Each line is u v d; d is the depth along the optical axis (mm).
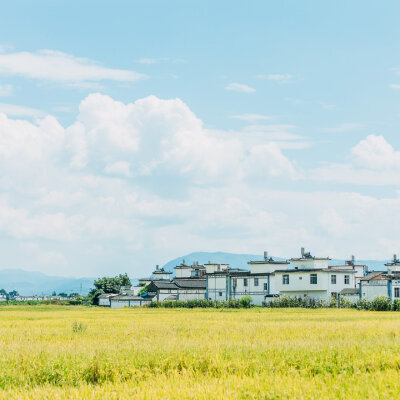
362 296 87562
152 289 117750
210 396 16109
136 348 22875
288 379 17859
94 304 140625
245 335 30641
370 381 17094
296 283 94500
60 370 20297
